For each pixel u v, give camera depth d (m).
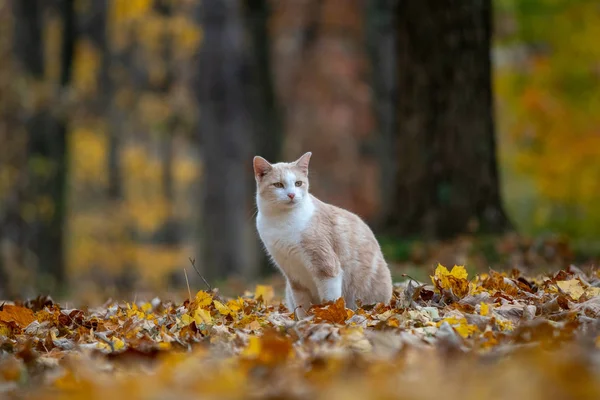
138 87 30.45
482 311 6.53
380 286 8.24
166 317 7.84
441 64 15.14
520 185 28.84
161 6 30.00
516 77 25.12
